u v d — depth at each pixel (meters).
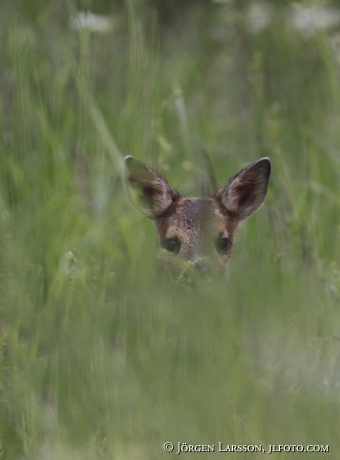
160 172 14.30
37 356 9.63
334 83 15.70
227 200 12.41
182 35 22.14
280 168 13.67
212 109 18.81
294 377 9.13
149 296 9.77
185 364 9.02
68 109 15.22
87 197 13.98
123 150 14.55
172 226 11.97
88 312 9.74
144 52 14.87
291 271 11.41
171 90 18.55
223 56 19.89
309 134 16.44
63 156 14.27
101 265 11.60
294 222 12.56
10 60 14.40
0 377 9.17
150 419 8.58
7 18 15.55
